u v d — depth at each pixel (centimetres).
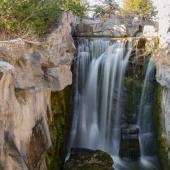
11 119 569
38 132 742
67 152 1138
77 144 1207
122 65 1235
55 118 1016
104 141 1200
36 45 720
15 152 580
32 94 695
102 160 974
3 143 534
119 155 1138
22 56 653
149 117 1158
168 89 968
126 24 1588
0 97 515
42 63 750
